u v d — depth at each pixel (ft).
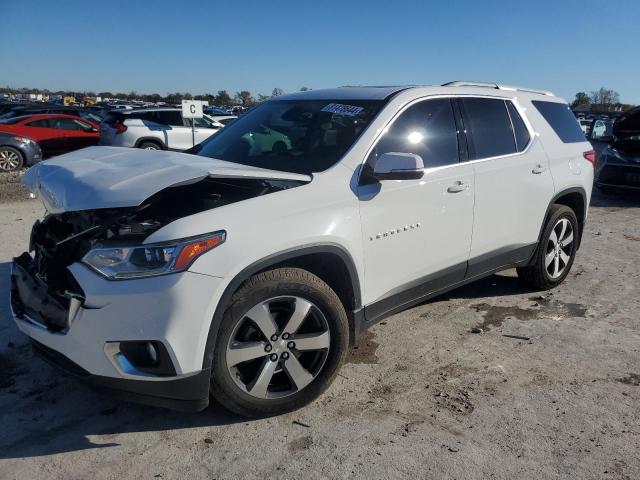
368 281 11.43
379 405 10.98
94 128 57.88
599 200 36.29
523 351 13.44
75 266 9.16
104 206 8.84
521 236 15.49
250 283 9.57
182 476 8.89
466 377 12.15
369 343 13.71
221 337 9.41
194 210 10.04
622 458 9.51
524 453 9.60
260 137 13.16
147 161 10.83
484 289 17.74
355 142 11.60
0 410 10.50
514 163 14.83
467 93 14.25
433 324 14.90
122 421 10.30
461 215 13.29
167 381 8.96
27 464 9.06
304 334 10.43
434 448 9.68
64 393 11.16
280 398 10.30
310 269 11.02
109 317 8.71
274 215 9.77
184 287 8.72
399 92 12.85
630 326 15.03
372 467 9.17
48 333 9.33
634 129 35.63
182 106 47.44
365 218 11.10
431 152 12.84
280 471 9.04
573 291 17.72
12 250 20.34
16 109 64.80
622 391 11.67
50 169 11.14
